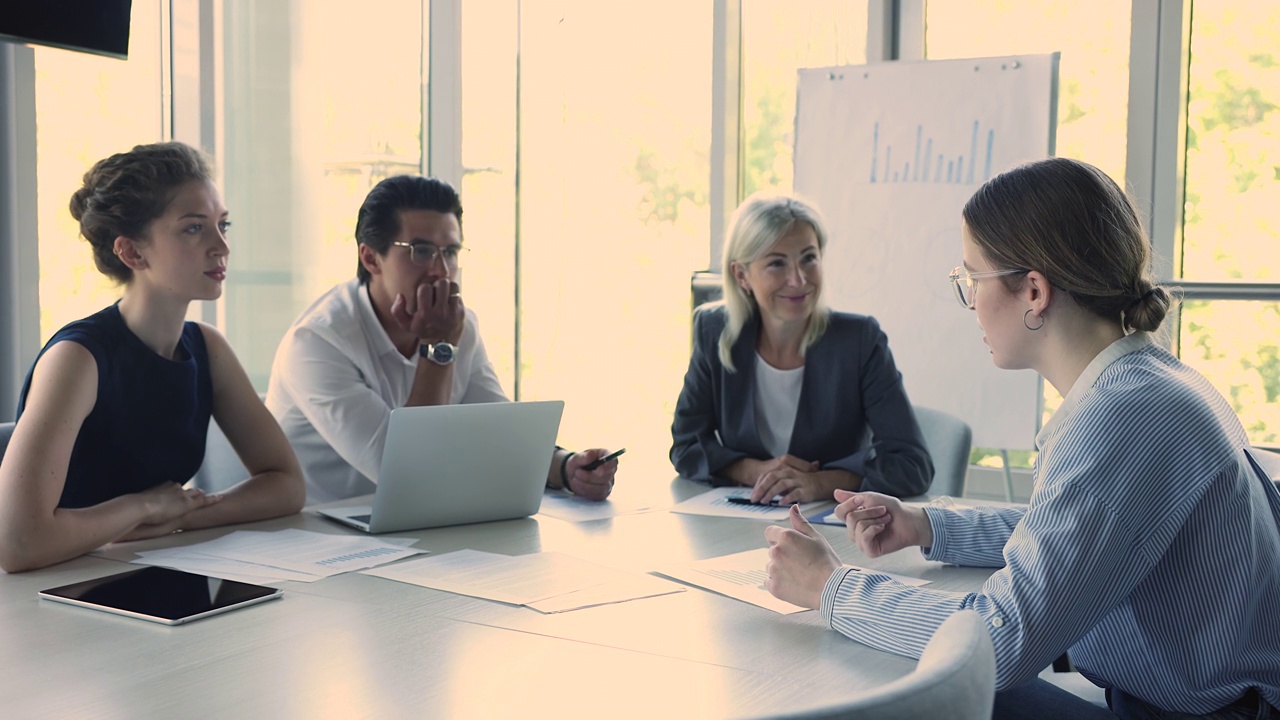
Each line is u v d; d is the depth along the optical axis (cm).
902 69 347
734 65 375
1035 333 130
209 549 162
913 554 163
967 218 134
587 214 389
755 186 379
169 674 109
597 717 99
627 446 393
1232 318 337
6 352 261
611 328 391
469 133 378
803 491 205
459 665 112
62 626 124
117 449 176
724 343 244
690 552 163
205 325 198
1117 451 118
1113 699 133
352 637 121
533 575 148
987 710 80
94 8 233
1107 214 125
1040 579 115
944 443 250
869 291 352
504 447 179
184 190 176
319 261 342
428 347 221
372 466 214
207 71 312
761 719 66
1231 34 334
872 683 108
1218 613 120
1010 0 354
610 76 385
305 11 332
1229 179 338
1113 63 345
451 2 369
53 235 273
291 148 332
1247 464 127
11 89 260
